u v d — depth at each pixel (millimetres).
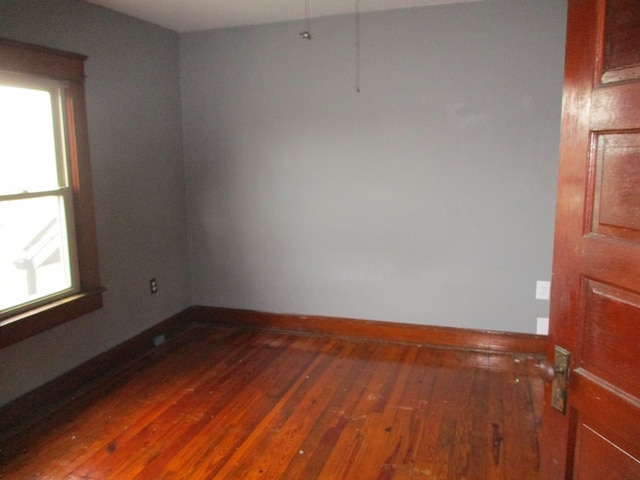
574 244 1120
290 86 3691
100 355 3229
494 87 3273
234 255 4059
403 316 3711
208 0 3053
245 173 3916
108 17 3197
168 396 2957
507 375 3154
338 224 3754
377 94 3506
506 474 2195
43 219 2861
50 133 2891
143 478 2217
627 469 1010
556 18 3105
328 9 3332
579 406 1136
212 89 3881
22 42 2588
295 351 3594
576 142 1096
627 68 959
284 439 2494
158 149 3734
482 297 3520
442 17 3295
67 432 2582
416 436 2496
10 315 2633
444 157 3439
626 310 998
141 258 3604
